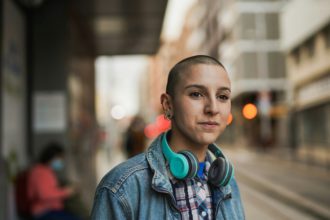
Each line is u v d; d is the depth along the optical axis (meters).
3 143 5.45
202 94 1.67
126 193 1.62
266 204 10.88
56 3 7.30
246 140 42.09
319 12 23.44
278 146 36.72
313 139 26.84
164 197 1.63
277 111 35.12
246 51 37.62
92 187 10.14
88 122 11.73
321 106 25.53
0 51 5.44
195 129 1.66
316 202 10.41
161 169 1.66
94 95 13.98
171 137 1.77
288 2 29.23
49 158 5.70
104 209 1.62
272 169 19.23
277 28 37.69
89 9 9.37
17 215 5.62
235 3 38.06
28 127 7.01
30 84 7.12
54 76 7.19
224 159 1.71
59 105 7.14
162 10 9.75
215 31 49.62
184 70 1.69
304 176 16.28
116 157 27.05
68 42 7.40
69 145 7.23
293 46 28.42
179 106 1.68
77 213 5.91
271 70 37.59
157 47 14.23
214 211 1.72
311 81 26.50
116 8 9.43
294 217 9.25
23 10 6.95
